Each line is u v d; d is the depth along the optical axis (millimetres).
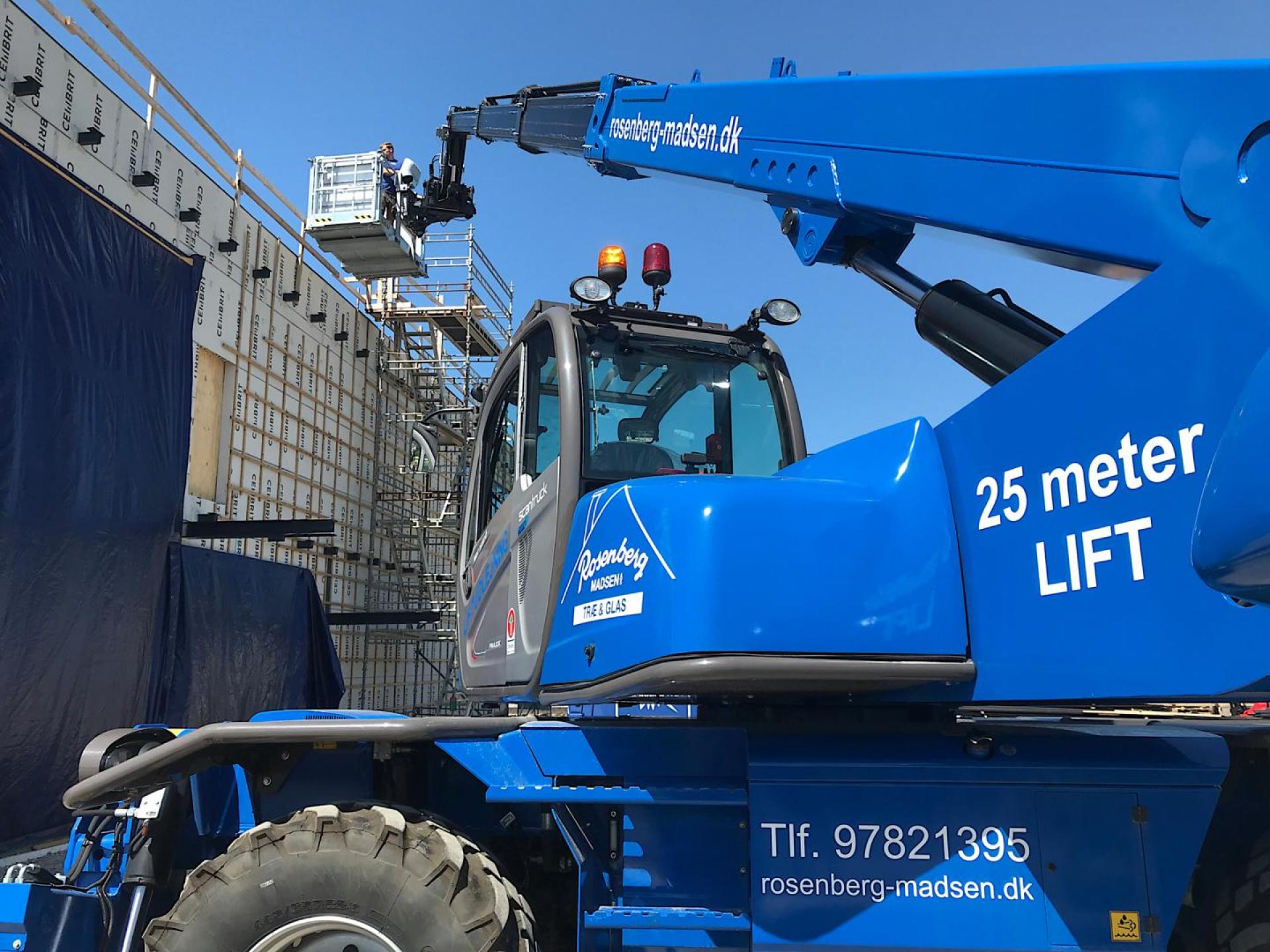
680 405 3992
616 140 4078
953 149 2348
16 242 6492
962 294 2770
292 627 10562
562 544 3221
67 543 6879
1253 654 1604
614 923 2822
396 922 2732
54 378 6801
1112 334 1924
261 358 11719
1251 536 1260
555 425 3795
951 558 2350
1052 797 2670
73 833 3488
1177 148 1815
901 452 2488
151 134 9562
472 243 17188
